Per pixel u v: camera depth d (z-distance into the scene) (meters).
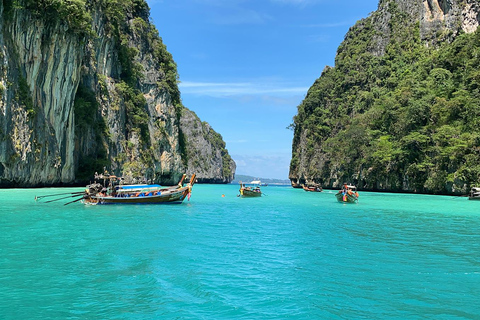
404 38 90.75
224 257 12.27
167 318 7.41
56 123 45.41
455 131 54.12
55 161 44.88
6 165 37.12
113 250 12.82
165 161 80.69
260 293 8.87
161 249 13.20
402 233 17.88
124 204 28.88
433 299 8.62
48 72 43.16
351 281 9.88
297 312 7.79
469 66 60.22
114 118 62.28
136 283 9.42
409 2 94.62
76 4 44.12
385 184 65.44
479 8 82.00
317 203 37.84
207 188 84.12
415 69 79.00
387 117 69.69
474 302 8.45
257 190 49.81
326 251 13.49
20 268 10.46
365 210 30.06
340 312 7.84
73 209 24.78
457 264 11.74
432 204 37.06
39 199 29.95
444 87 63.44
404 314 7.77
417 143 59.41
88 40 53.69
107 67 63.97
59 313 7.54
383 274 10.55
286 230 18.39
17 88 38.44
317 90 101.12
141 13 84.69
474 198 43.06
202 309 7.87
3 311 7.58
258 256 12.52
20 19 38.50
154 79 81.81
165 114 83.75
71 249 12.80
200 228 18.38
